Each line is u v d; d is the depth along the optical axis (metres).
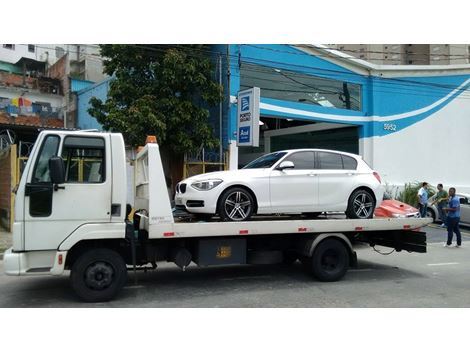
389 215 11.01
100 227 6.68
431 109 24.22
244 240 8.01
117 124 14.44
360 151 22.75
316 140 25.06
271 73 19.30
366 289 7.88
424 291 7.76
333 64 21.34
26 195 6.40
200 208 7.81
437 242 14.92
